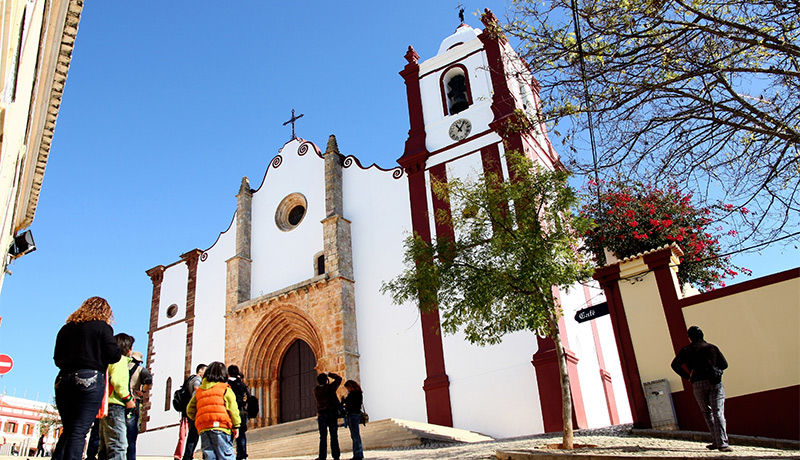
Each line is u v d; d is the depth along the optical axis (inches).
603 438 483.2
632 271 506.9
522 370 808.9
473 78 1034.7
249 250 1168.8
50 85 460.4
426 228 954.1
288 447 775.7
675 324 476.7
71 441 223.6
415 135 1042.1
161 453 1112.8
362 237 1024.2
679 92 352.5
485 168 938.7
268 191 1195.9
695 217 619.8
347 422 483.8
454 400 841.5
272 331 1048.2
